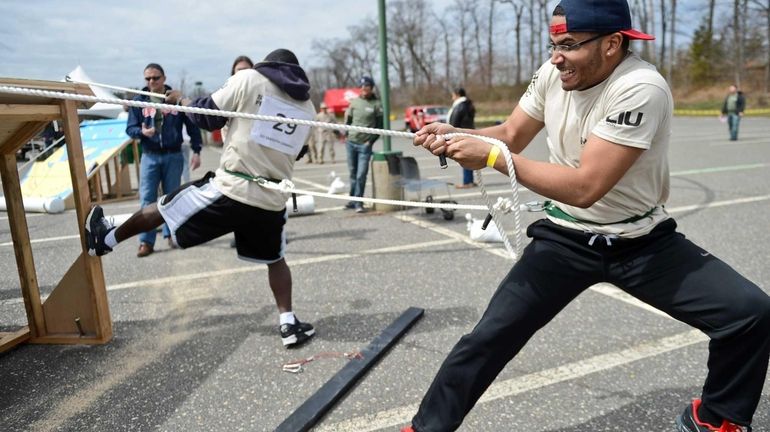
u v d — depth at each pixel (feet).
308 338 11.39
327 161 53.36
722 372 6.54
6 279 16.11
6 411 8.95
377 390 9.36
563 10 6.19
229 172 10.24
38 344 11.46
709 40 162.50
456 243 18.75
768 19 148.77
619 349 10.62
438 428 6.91
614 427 8.20
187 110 8.66
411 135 7.57
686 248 6.71
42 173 30.30
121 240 10.69
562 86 6.51
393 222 22.36
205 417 8.70
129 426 8.50
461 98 29.22
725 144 51.08
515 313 6.83
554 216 7.22
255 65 10.34
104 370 10.27
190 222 10.19
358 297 13.79
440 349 10.82
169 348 11.15
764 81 148.56
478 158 6.55
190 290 14.62
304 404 8.64
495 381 9.54
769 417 8.30
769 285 13.97
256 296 14.02
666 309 6.68
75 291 11.28
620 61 6.40
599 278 6.93
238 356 10.74
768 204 23.67
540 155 30.55
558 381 9.50
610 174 6.05
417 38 225.35
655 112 6.01
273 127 10.23
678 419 7.47
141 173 18.40
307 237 20.11
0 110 8.74
